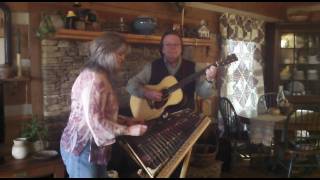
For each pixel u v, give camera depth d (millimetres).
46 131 2676
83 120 1782
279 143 3756
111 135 1728
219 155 3529
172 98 2598
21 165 2377
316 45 5148
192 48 3836
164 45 2633
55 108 2809
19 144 2502
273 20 5051
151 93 2566
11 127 2678
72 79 2896
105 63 1798
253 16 4613
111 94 1789
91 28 2854
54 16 2658
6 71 2549
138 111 2551
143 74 2680
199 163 3119
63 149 1881
